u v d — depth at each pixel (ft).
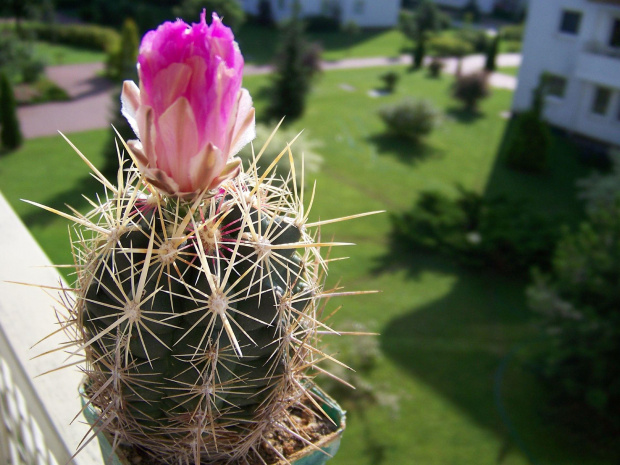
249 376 3.51
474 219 41.11
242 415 3.68
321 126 61.36
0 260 6.47
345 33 107.04
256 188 3.53
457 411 26.68
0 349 5.88
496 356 30.25
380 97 72.38
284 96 62.28
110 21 93.56
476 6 130.72
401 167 53.21
